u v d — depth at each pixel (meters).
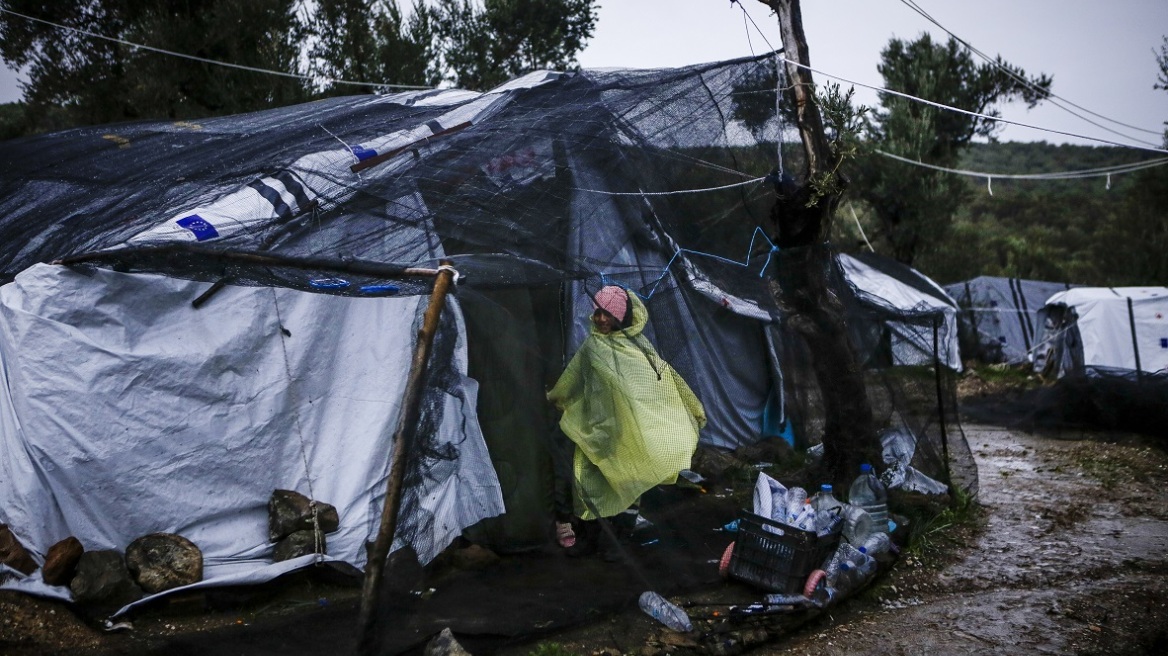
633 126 5.76
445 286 4.17
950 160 16.06
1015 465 9.09
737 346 6.66
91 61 10.15
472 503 4.93
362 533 5.09
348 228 4.89
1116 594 5.15
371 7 11.45
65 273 4.66
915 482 6.60
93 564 4.47
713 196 5.86
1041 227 32.62
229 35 10.03
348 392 5.33
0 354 4.66
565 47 12.37
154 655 4.06
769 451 6.67
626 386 5.12
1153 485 8.07
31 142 7.23
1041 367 16.14
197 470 4.89
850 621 4.78
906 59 15.54
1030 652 4.36
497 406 5.02
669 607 4.55
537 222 5.13
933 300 14.62
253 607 4.66
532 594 4.66
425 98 7.81
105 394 4.66
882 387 6.54
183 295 4.94
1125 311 13.66
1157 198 19.70
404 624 4.07
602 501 5.11
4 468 4.60
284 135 6.27
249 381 5.05
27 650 4.06
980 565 5.71
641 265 5.52
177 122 7.75
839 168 5.91
